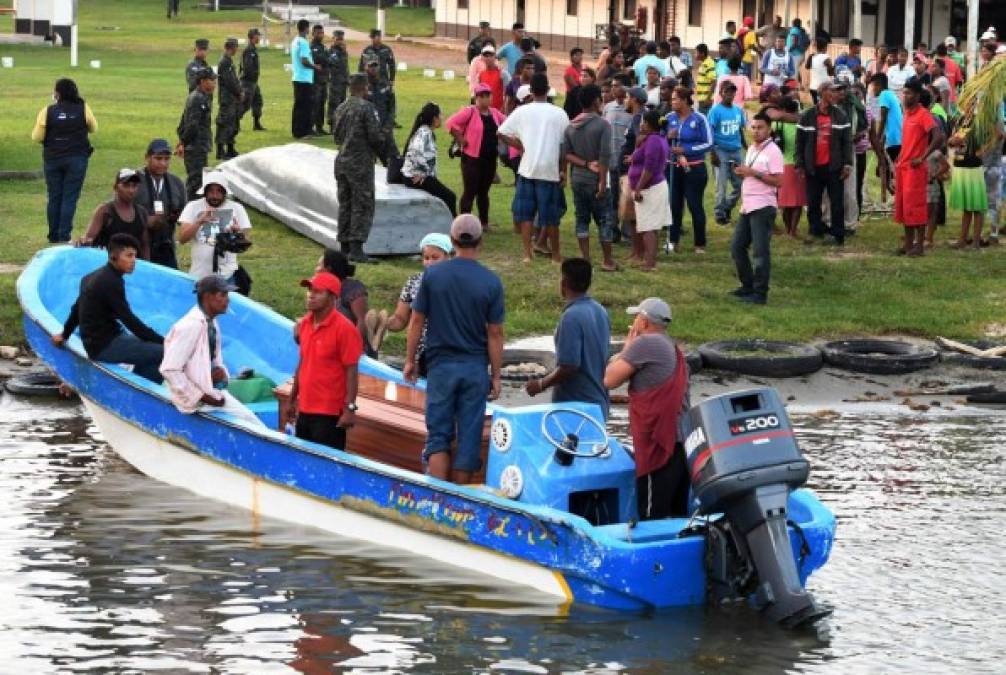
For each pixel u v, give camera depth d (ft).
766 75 164.66
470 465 50.57
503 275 85.97
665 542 45.50
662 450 48.37
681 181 94.63
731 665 41.86
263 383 61.46
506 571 47.96
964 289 88.48
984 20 225.97
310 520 53.11
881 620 45.29
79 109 88.33
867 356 75.61
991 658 42.55
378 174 96.78
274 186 99.55
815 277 90.02
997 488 58.39
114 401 59.06
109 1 380.99
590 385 50.75
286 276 83.20
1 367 72.02
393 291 81.76
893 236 101.91
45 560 49.03
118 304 59.62
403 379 56.80
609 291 84.07
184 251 88.33
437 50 274.16
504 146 99.86
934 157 96.53
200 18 342.64
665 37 245.65
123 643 42.63
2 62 210.18
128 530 52.31
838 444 64.59
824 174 98.12
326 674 40.81
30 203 102.27
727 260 93.50
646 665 41.75
